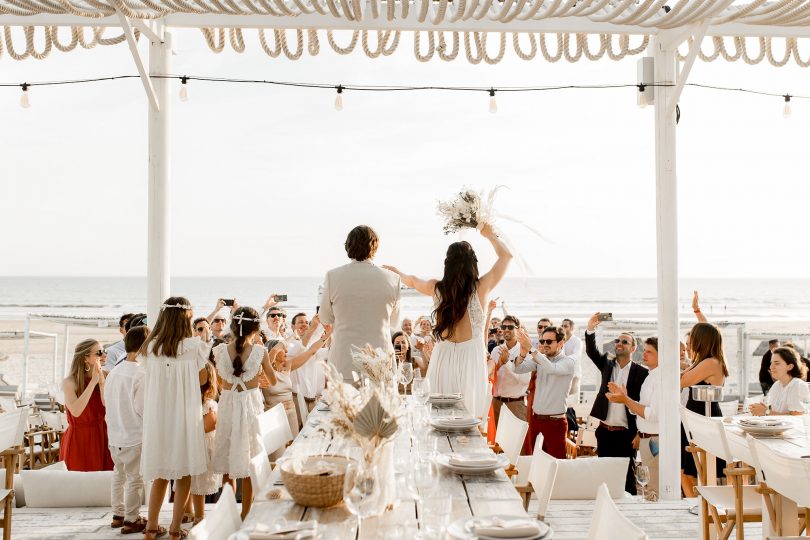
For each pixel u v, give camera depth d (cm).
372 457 193
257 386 442
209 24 485
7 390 875
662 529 435
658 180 513
